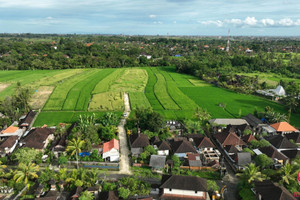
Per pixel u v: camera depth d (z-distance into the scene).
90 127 95.94
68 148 82.56
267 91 175.50
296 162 74.00
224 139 94.44
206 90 188.62
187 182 63.12
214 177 75.31
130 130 106.81
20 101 129.12
